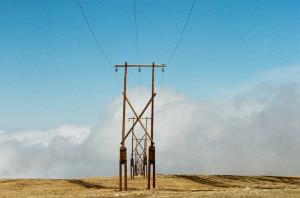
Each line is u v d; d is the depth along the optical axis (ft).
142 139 283.59
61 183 234.58
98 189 170.91
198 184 219.61
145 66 143.84
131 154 284.41
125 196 114.62
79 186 207.82
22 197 128.06
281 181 270.26
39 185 221.87
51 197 122.52
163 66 144.66
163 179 268.41
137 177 294.25
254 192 105.81
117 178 286.05
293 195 94.12
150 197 108.68
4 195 140.26
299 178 301.84
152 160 146.61
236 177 294.66
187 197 100.32
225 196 97.04
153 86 144.25
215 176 304.09
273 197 91.30
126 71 143.74
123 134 143.02
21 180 264.72
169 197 103.96
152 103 144.87
